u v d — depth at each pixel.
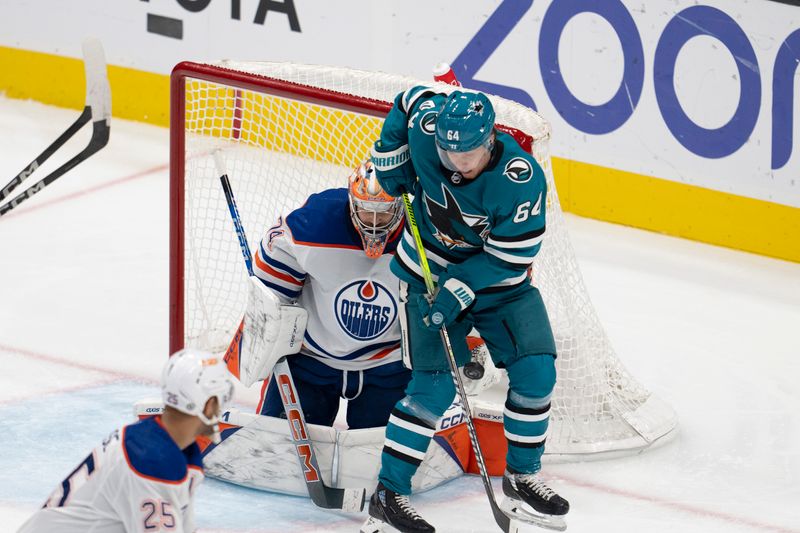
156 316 19.73
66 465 14.92
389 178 12.98
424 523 13.01
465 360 13.50
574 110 23.86
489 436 14.83
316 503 14.03
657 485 15.07
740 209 22.80
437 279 13.22
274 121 21.47
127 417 16.31
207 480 14.69
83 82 28.95
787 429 16.67
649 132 23.23
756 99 21.92
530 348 12.95
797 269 22.41
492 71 24.45
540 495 13.41
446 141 11.51
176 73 15.65
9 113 28.91
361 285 14.10
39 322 19.22
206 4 27.03
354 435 14.00
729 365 18.70
